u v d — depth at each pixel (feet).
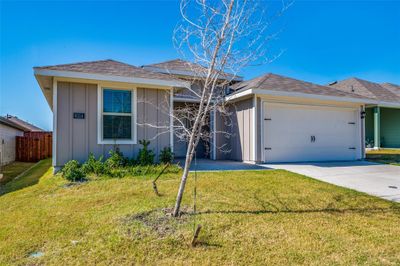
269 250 9.56
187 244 9.91
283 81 35.63
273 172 23.84
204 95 13.12
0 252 9.46
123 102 25.98
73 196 16.17
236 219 12.34
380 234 10.93
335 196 16.37
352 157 36.70
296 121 33.58
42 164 38.86
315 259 8.96
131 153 26.07
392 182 20.66
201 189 17.44
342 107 36.27
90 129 24.75
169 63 40.47
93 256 9.07
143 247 9.66
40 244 10.03
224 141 37.35
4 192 18.99
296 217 12.79
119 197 15.69
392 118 60.08
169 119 27.48
